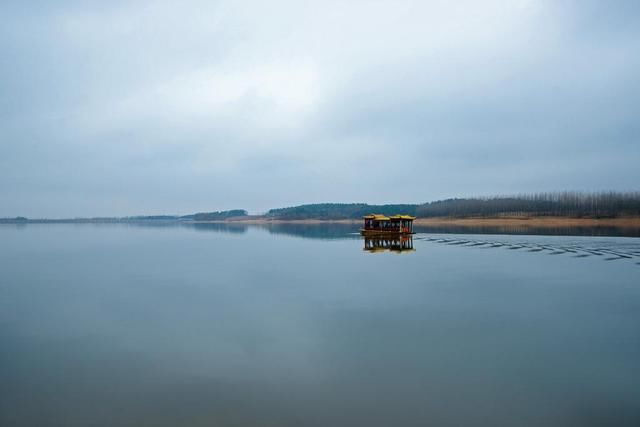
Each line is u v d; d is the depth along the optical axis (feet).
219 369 44.98
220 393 39.27
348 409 36.11
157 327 60.59
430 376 42.57
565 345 51.24
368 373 43.50
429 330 57.72
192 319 64.54
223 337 55.67
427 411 35.65
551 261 126.82
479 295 79.51
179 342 53.88
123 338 55.77
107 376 43.37
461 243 193.57
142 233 354.74
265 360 47.39
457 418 34.53
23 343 54.08
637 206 414.41
